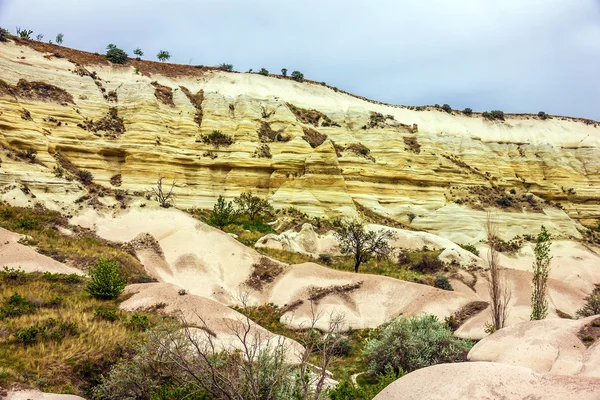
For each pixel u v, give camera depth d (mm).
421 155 72375
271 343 23594
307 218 57938
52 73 58844
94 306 25875
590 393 9289
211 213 56594
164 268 37156
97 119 58156
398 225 63375
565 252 60312
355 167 67250
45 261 31156
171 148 59594
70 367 18078
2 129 47250
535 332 17859
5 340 19078
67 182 45281
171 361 15086
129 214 43656
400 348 24359
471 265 49344
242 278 37469
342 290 35312
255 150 63906
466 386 10375
